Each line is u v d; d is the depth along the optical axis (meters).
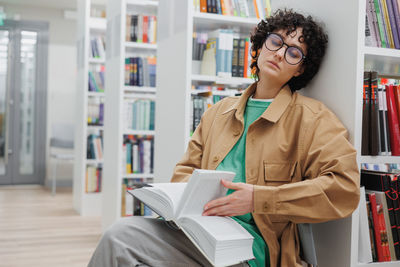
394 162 1.51
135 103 3.77
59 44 7.40
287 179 1.42
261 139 1.46
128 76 3.78
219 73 2.52
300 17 1.53
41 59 7.31
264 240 1.39
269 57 1.50
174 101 2.53
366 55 1.47
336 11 1.53
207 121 1.68
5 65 7.16
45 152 7.33
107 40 4.16
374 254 1.48
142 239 1.30
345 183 1.29
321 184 1.28
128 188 3.70
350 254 1.43
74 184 5.19
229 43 2.54
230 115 1.58
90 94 4.70
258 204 1.28
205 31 2.74
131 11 3.96
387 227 1.50
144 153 3.88
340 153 1.33
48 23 7.33
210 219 1.25
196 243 1.20
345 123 1.47
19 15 7.18
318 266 1.60
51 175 7.34
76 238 3.77
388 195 1.50
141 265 1.27
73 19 7.45
